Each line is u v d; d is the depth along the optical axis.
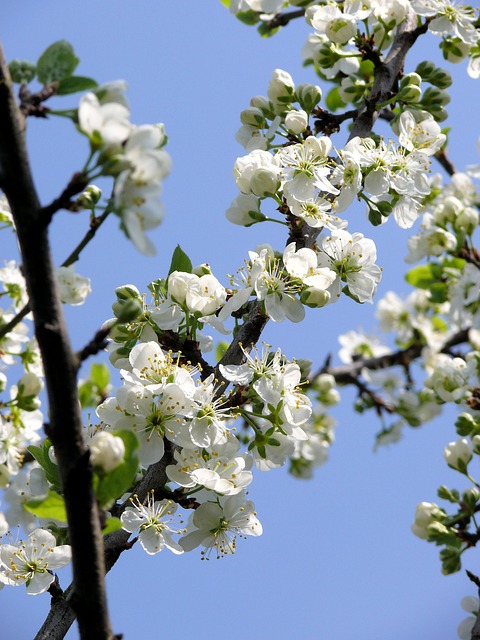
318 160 8.07
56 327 4.27
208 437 6.78
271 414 7.09
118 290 7.68
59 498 4.75
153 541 6.80
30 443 8.55
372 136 9.21
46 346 4.26
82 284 7.83
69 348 4.31
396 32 10.27
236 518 7.02
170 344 7.60
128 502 6.93
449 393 11.59
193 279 7.58
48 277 4.27
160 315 7.61
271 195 8.01
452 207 12.07
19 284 8.91
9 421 8.30
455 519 9.77
